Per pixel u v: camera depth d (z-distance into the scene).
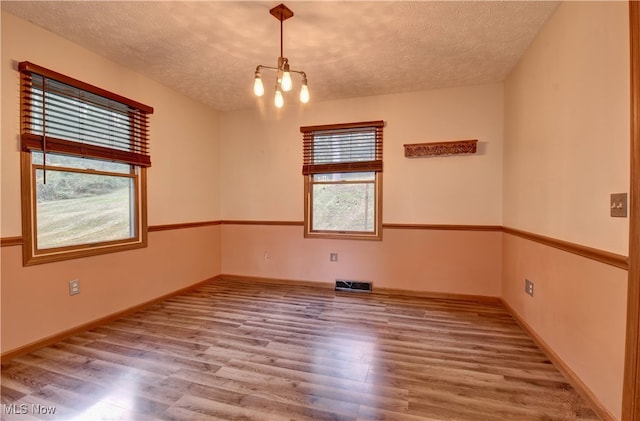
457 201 3.61
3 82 2.18
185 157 3.87
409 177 3.77
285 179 4.27
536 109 2.50
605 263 1.60
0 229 2.16
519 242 2.87
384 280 3.89
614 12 1.54
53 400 1.74
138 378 1.96
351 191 4.06
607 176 1.59
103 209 2.91
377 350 2.34
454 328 2.75
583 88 1.82
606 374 1.59
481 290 3.55
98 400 1.74
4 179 2.18
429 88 3.64
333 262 4.09
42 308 2.39
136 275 3.19
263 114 4.35
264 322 2.88
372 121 3.86
